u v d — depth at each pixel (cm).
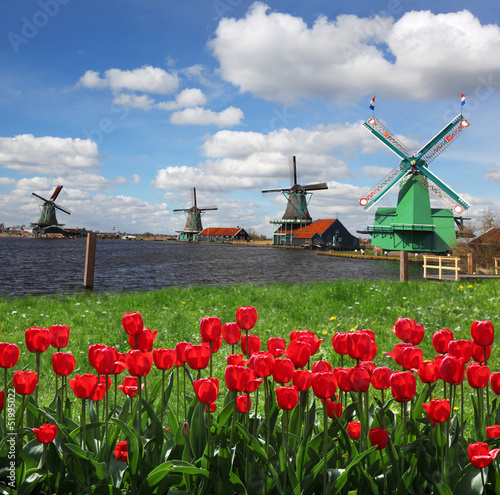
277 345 254
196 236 16812
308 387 199
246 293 1501
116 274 3328
